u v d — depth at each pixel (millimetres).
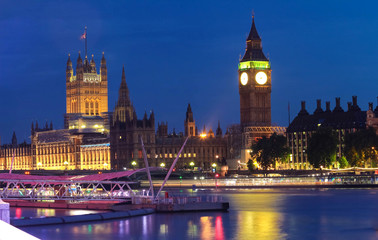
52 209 149750
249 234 99812
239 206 158500
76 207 149500
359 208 151625
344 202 170500
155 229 103250
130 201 140625
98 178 148375
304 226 112750
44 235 95062
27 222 106062
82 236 94438
